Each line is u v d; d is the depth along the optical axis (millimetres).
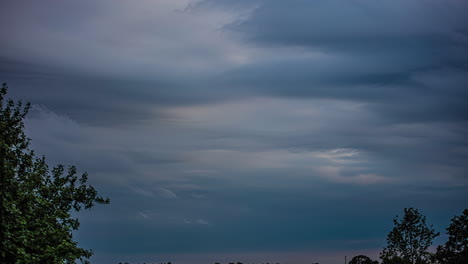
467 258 49594
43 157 40250
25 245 28250
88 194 42906
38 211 32969
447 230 51719
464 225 51062
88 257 38031
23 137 36375
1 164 27891
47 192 36000
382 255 62938
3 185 27938
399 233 62250
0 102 35969
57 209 39000
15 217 27000
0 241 25641
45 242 32344
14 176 31953
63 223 37938
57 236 34375
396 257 62031
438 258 52219
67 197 40875
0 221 25703
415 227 62094
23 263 27516
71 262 36125
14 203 28625
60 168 43562
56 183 41938
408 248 61969
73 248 36000
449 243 51250
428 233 61812
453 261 50500
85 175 44438
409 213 62688
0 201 25891
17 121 36375
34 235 31047
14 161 34000
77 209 42156
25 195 30578
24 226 29516
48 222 34250
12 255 26734
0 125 33375
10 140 34156
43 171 35125
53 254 31641
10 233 26656
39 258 30516
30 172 35094
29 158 35406
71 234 37781
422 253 61562
